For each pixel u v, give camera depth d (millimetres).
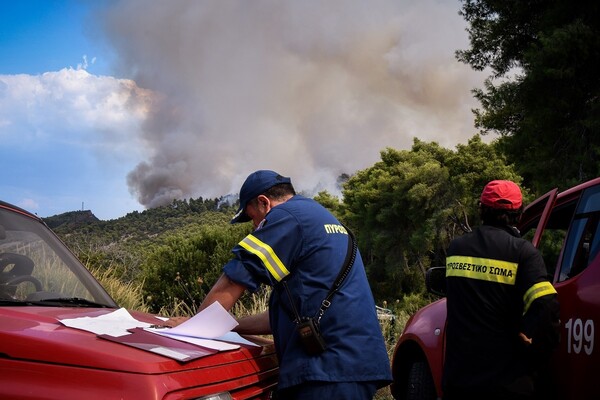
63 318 2717
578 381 3172
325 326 2826
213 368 2484
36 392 2203
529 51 20953
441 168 50062
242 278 2828
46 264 3328
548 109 20281
